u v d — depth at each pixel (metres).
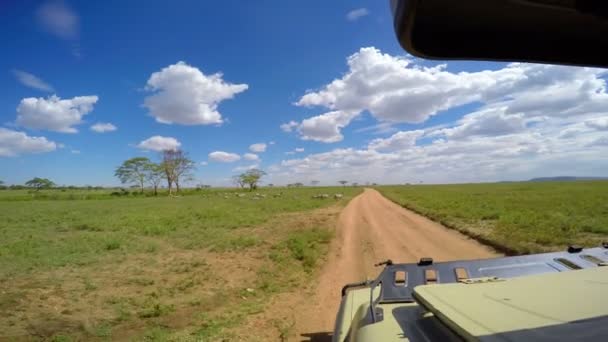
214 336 5.57
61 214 28.75
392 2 0.85
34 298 7.51
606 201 24.14
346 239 14.46
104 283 8.70
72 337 5.62
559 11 0.84
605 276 2.12
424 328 2.01
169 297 7.73
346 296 3.64
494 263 3.28
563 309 1.58
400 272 3.21
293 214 25.27
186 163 77.88
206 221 21.36
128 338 5.68
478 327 1.49
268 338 5.48
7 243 14.26
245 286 8.46
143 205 40.41
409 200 36.78
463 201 29.62
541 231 12.41
